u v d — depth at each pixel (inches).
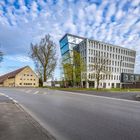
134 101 703.7
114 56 3607.3
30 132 222.5
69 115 360.5
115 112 402.9
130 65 3976.4
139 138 216.7
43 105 511.2
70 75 1955.0
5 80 3705.7
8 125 256.4
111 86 3496.6
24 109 421.7
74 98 749.9
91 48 3184.1
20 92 1127.6
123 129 256.2
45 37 2064.5
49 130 251.0
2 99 652.1
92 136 224.8
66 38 3444.9
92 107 479.8
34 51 2034.9
